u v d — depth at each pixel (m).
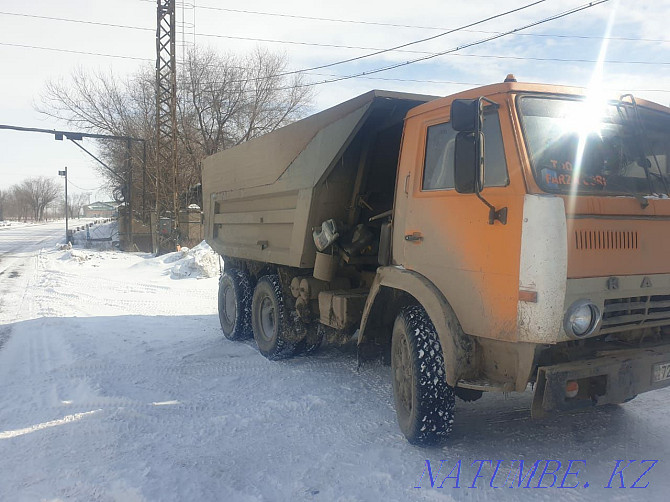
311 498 3.42
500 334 3.46
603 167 3.71
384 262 4.87
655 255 3.62
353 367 6.34
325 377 5.97
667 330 3.90
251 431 4.53
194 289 13.60
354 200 5.77
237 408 5.07
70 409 5.08
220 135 32.84
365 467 3.82
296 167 6.06
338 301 5.42
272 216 6.78
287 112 34.06
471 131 3.59
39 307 11.28
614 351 3.56
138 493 3.45
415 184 4.35
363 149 5.54
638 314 3.56
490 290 3.54
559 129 3.67
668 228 3.71
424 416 3.91
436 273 4.02
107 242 30.66
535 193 3.36
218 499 3.42
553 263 3.24
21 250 27.47
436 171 4.20
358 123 5.07
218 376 6.13
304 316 6.23
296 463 3.91
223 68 32.69
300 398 5.29
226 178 8.36
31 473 3.82
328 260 5.79
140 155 31.56
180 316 10.11
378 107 5.07
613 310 3.45
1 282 15.52
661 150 4.09
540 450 4.00
